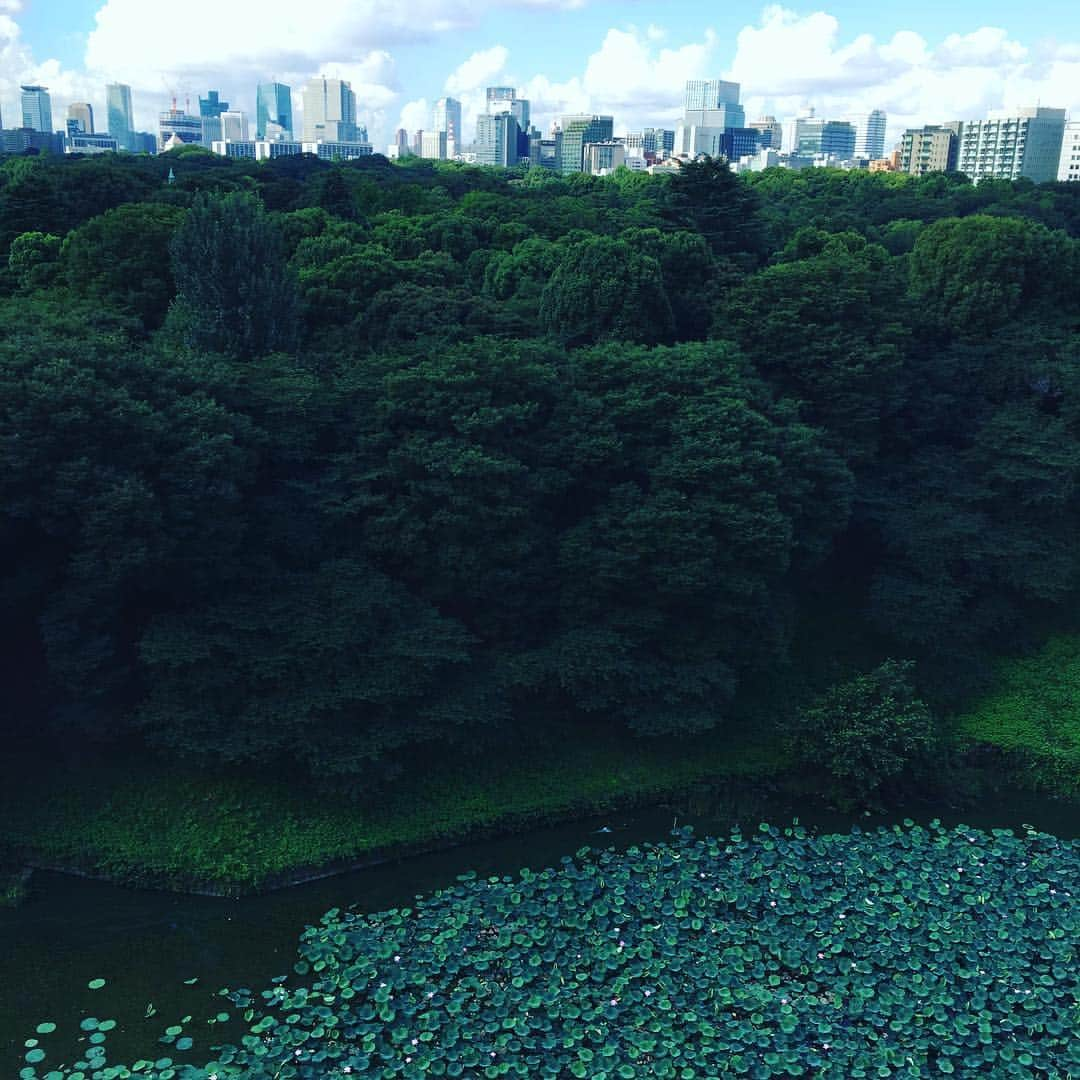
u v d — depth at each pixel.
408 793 25.38
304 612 24.50
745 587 26.80
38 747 24.78
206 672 23.30
